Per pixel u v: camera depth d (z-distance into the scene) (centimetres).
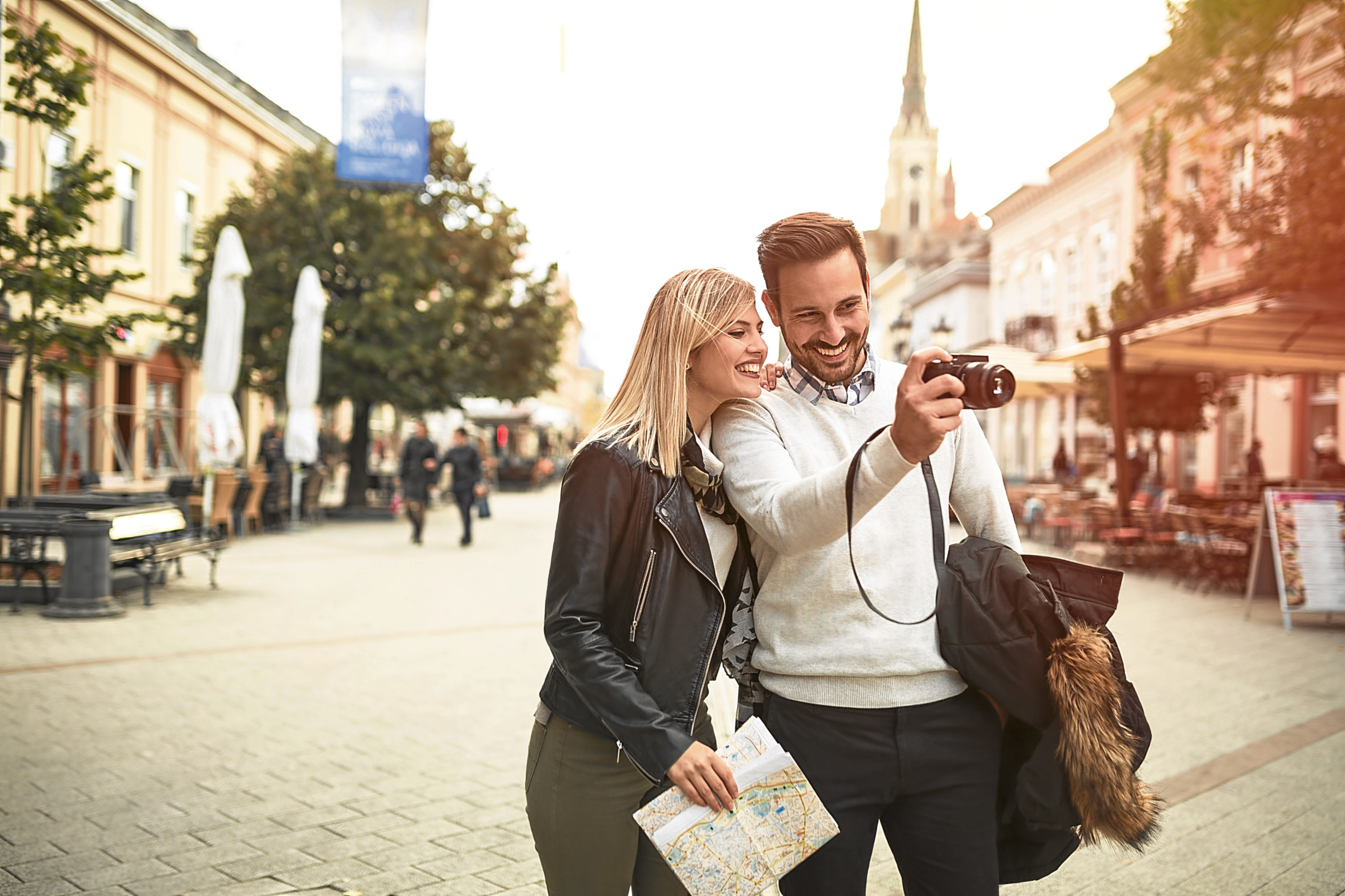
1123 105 2369
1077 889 335
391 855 358
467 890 330
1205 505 1353
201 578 1098
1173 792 429
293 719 536
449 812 401
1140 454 1795
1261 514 899
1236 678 647
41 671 630
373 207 2036
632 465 177
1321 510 852
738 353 184
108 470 2083
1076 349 1355
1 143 1565
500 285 2327
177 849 359
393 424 3500
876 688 184
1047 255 2966
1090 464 2564
